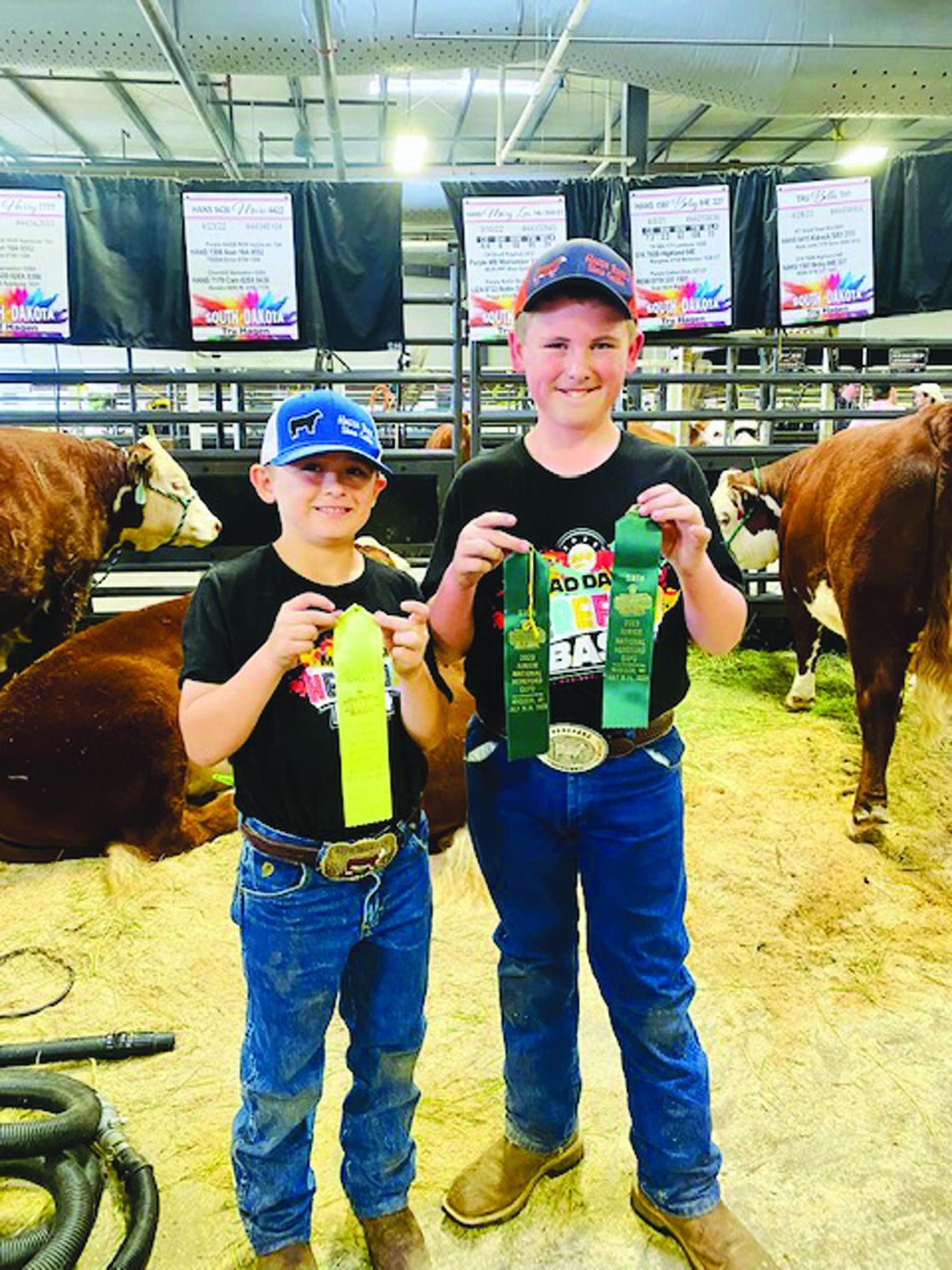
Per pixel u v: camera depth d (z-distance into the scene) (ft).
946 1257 5.08
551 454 4.58
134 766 9.34
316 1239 5.19
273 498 4.58
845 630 10.60
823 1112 6.18
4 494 12.83
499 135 30.60
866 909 8.78
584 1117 6.15
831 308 16.30
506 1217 5.27
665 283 16.22
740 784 11.99
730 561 4.67
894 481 9.76
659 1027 4.71
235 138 37.70
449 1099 6.33
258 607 4.42
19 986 7.64
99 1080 6.53
